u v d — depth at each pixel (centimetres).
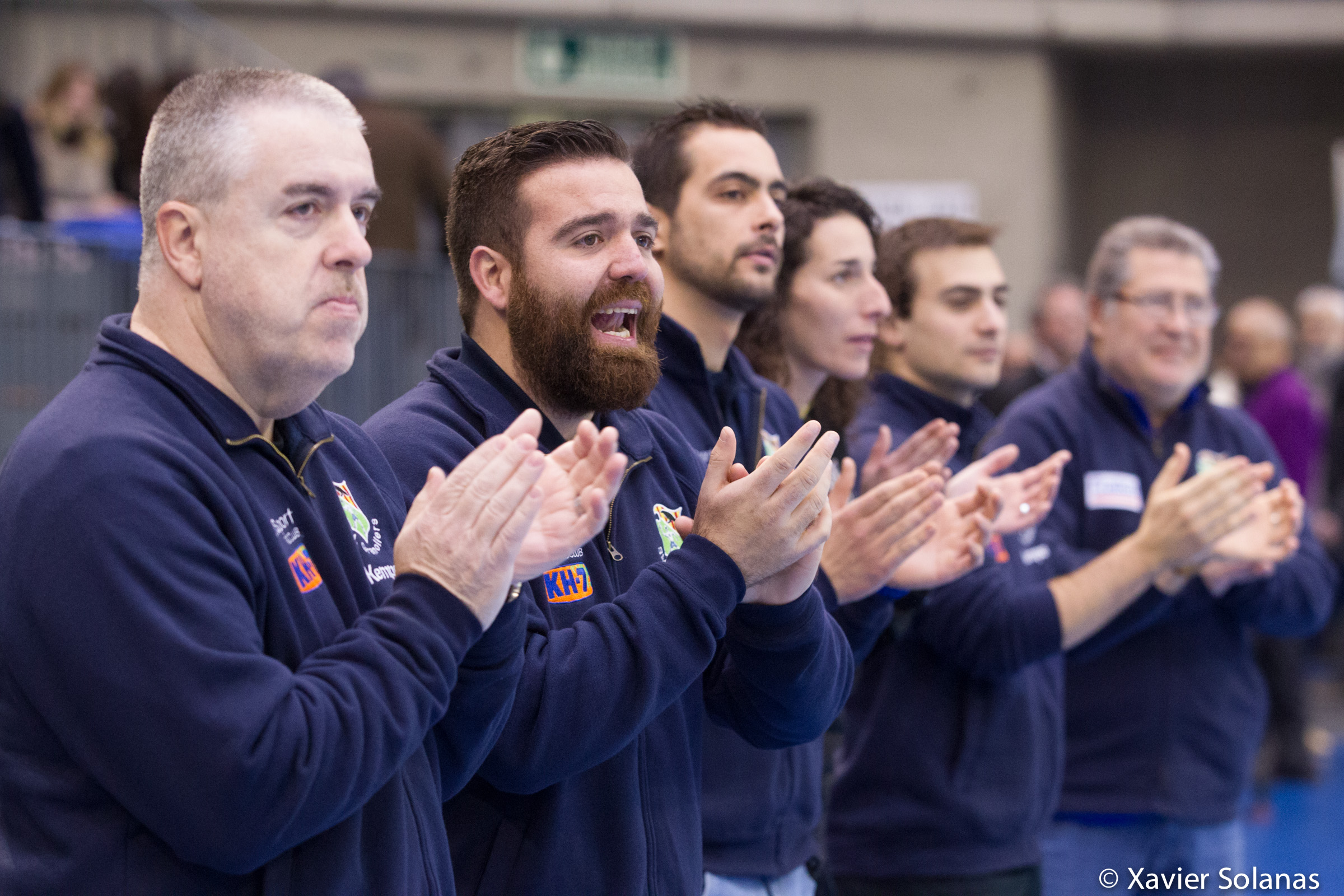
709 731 250
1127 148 1270
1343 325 934
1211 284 393
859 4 1145
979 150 1172
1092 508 382
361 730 148
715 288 280
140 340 157
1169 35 1180
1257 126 1252
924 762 318
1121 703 369
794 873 268
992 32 1159
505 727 182
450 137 1113
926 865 317
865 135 1164
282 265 157
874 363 362
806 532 199
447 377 211
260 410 167
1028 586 335
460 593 159
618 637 187
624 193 208
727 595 191
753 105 1147
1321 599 396
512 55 1111
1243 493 310
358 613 171
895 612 303
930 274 355
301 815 143
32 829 148
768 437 291
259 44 1066
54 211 627
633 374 205
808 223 321
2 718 149
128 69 673
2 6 790
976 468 296
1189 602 367
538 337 205
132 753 139
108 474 142
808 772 271
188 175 157
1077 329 722
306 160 158
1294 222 1249
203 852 141
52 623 140
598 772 200
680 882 206
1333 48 1183
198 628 142
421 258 573
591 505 170
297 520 167
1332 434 853
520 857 193
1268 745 727
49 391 430
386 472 193
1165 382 385
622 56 1127
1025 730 325
